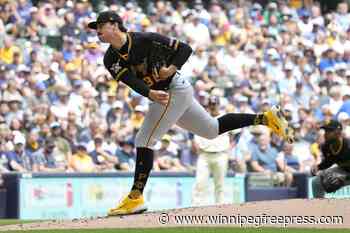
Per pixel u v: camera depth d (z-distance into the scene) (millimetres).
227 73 65000
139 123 55188
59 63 58688
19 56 58031
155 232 23984
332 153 36875
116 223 25922
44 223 26562
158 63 26438
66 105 55125
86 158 51906
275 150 56562
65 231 24578
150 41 26188
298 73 67875
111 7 67688
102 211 50469
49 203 48844
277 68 67312
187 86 27250
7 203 47938
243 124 28453
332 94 65688
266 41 70688
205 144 46438
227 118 28375
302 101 66062
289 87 66250
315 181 37844
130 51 26047
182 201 52438
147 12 70875
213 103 44844
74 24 62781
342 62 71688
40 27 61875
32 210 48312
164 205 51594
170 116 27234
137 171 27484
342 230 24547
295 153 58281
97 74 58906
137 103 56750
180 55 26422
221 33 69125
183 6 72000
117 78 26469
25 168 49625
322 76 68625
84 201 49906
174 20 68688
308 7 77125
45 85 55938
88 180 50062
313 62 71062
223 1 74062
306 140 60594
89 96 56562
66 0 64438
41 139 50969
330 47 73938
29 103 53969
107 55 26625
